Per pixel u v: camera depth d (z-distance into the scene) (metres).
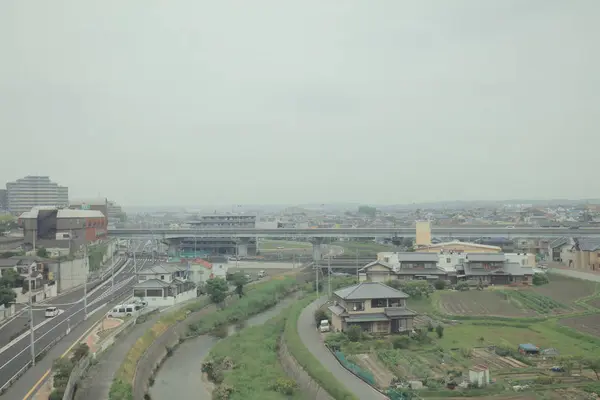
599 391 46.56
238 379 58.22
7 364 54.78
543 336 68.25
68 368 49.72
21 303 89.19
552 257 155.50
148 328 73.44
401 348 63.59
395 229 179.75
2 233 145.25
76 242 136.12
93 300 95.19
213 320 88.31
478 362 57.00
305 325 78.25
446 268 117.31
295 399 51.75
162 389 57.66
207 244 197.00
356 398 45.50
